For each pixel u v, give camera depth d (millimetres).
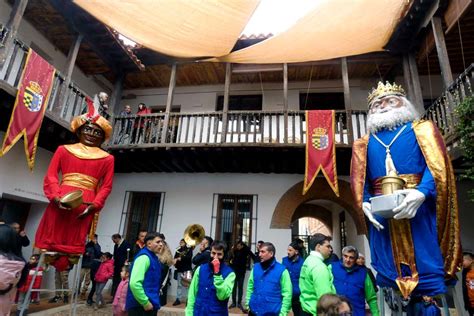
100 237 10062
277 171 9727
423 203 2355
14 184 7520
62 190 3646
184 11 6805
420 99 8086
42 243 3449
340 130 8148
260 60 8906
